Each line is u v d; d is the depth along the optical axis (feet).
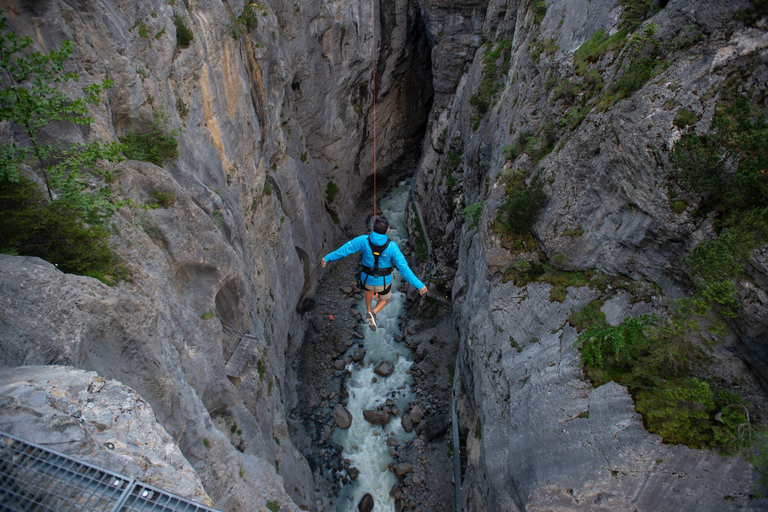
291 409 70.59
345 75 103.55
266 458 48.19
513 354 45.47
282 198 79.51
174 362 32.27
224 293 47.21
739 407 30.04
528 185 49.14
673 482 30.76
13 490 13.17
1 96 21.98
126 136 40.73
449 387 75.25
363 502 61.05
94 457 15.12
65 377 17.78
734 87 31.42
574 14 50.49
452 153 92.99
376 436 69.46
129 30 41.06
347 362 81.10
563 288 43.50
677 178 32.81
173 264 39.47
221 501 32.19
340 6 93.91
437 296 88.79
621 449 32.53
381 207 121.80
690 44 34.55
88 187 30.27
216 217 48.01
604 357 36.65
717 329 31.27
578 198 43.06
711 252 30.27
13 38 22.08
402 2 111.04
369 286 26.13
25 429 14.85
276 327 68.13
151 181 38.60
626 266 38.55
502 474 41.19
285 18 80.79
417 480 63.26
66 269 25.95
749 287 28.86
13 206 25.08
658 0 40.65
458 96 99.50
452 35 101.14
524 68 60.64
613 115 38.17
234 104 61.46
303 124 97.81
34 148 24.52
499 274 51.11
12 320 19.66
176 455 17.28
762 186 28.89
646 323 35.19
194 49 51.06
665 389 32.58
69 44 23.32
